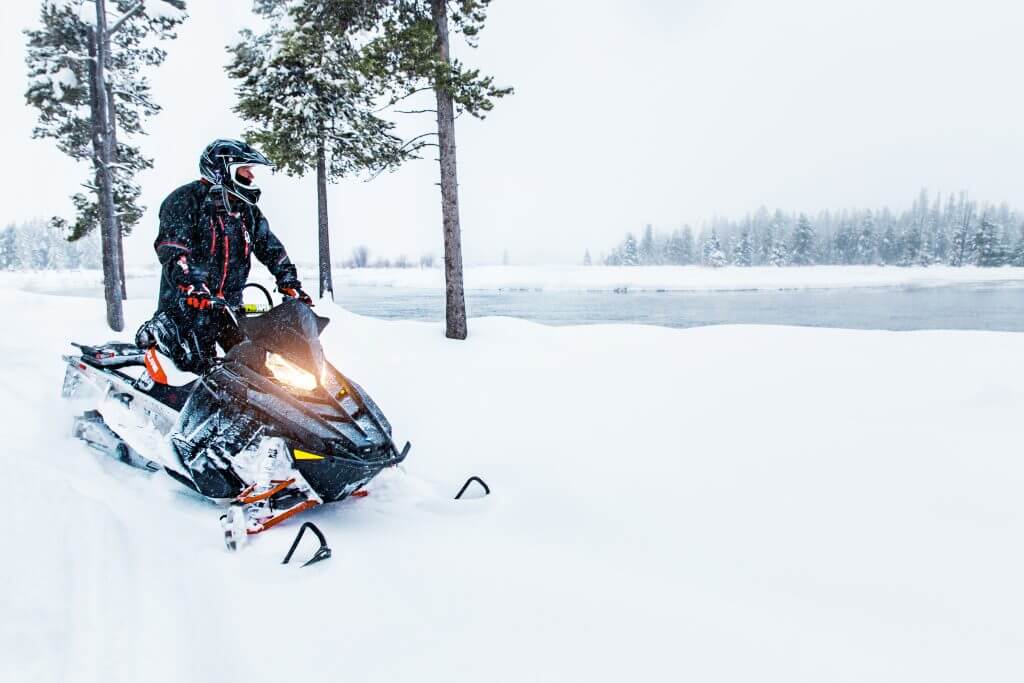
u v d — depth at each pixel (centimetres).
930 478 364
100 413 383
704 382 629
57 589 228
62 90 1644
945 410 493
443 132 995
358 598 243
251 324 335
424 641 214
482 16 1105
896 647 213
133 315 1345
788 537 304
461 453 453
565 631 222
